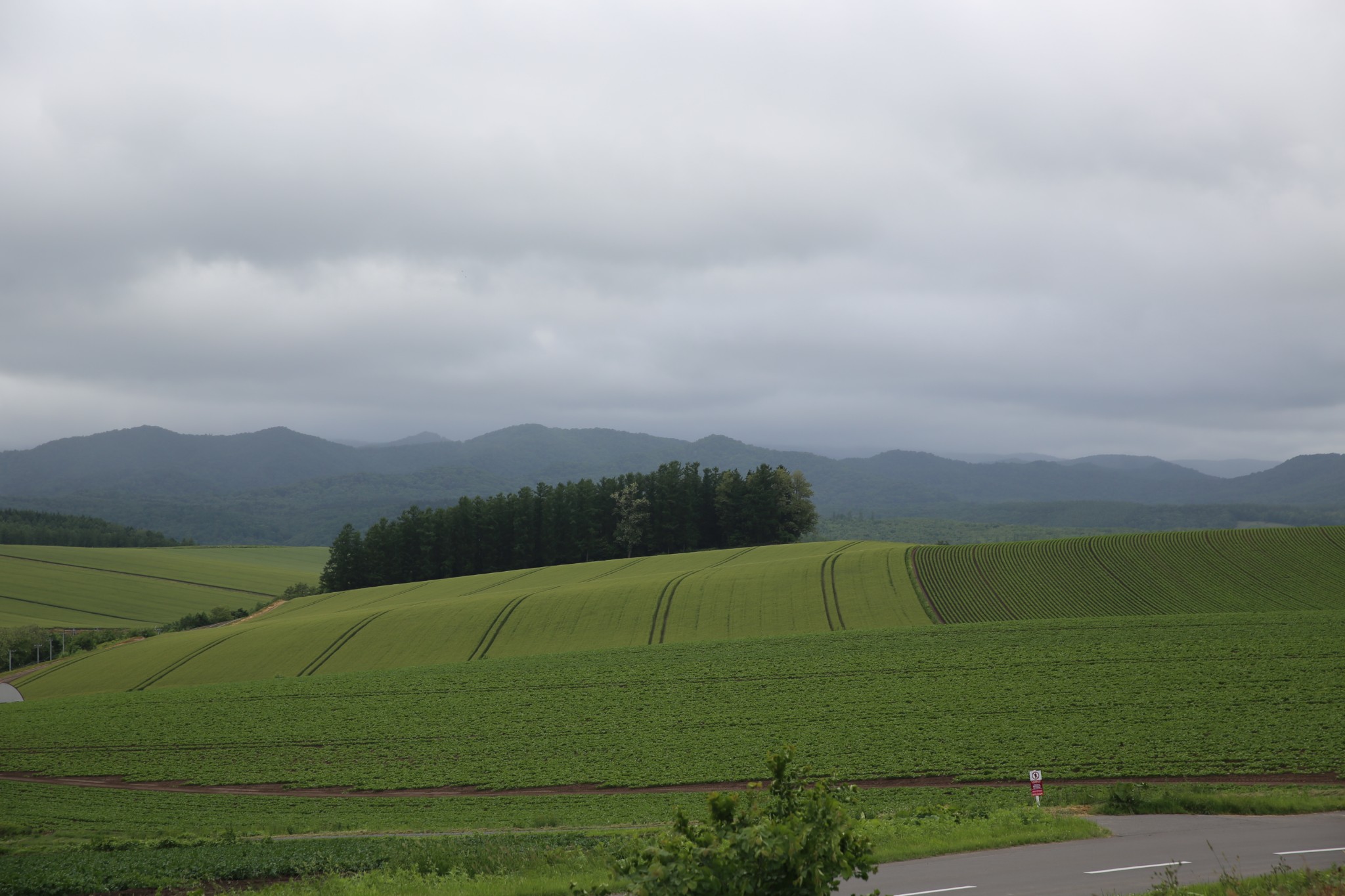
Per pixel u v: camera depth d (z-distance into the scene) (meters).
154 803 43.19
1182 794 28.25
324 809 41.22
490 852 22.95
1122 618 67.06
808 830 8.95
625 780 42.28
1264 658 52.41
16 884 23.02
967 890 16.36
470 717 54.62
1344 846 19.84
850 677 56.25
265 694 64.06
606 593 90.25
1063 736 42.75
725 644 69.19
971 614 75.19
